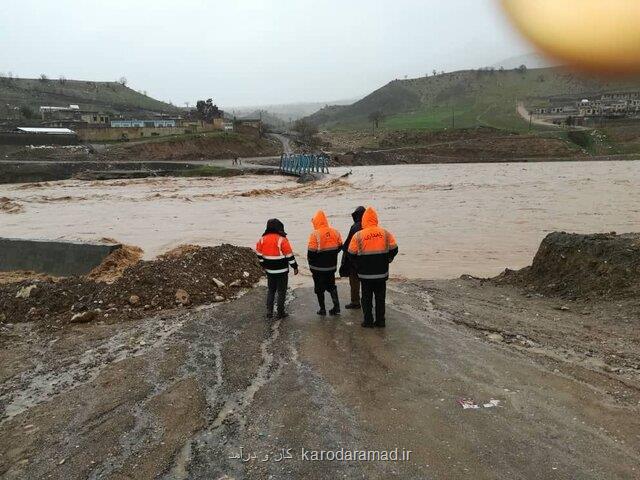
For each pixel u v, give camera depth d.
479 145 113.38
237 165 79.25
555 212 27.59
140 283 9.28
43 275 12.82
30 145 86.62
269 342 7.07
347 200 37.22
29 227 26.56
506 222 24.47
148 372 6.08
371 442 4.38
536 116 131.12
